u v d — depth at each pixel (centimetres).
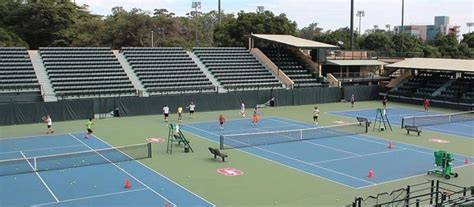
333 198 2345
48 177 2658
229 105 5688
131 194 2370
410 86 6812
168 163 3012
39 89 5050
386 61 7812
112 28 10262
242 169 2894
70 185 2509
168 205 2205
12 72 5166
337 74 7331
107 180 2611
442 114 5356
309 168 2941
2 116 4428
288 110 5656
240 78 6312
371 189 2505
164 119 4831
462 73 6844
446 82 6656
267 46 7606
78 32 10138
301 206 2219
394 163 3089
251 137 3931
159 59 6241
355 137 3972
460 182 2658
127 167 2900
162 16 10756
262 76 6488
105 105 4947
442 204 1983
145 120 4772
